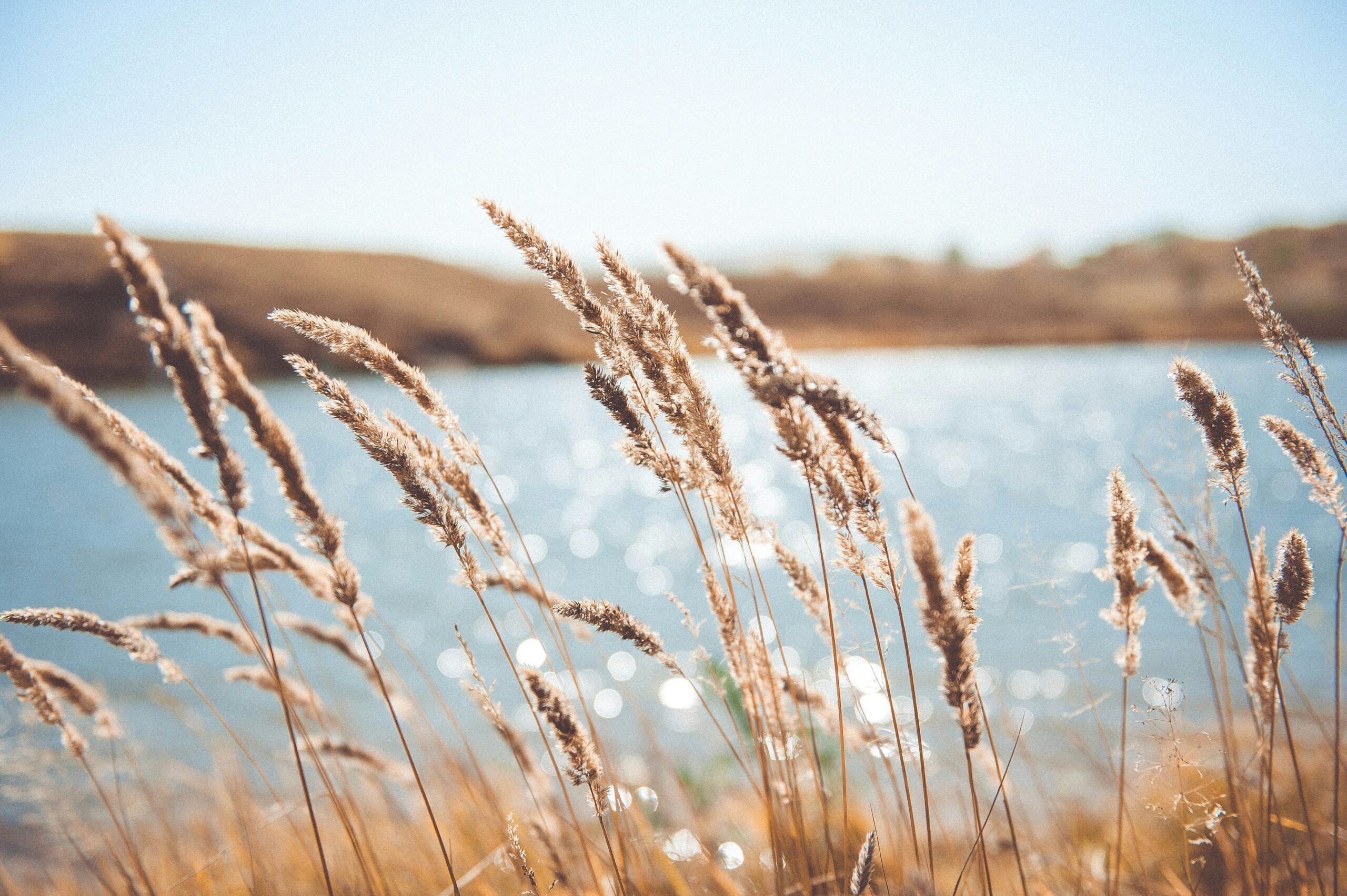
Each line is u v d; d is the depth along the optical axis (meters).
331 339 1.85
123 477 1.47
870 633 1.97
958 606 1.56
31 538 26.41
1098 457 39.62
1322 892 1.94
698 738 8.12
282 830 4.25
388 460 1.82
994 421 56.56
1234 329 115.25
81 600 18.11
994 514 26.81
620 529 28.19
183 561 1.58
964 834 3.41
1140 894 2.69
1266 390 52.22
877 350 123.81
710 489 1.95
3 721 3.78
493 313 110.50
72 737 2.56
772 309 134.50
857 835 3.13
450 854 3.50
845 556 1.76
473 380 91.06
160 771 6.02
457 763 2.95
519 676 1.93
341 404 1.80
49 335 64.38
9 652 2.38
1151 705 2.19
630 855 2.61
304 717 3.13
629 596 18.45
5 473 40.47
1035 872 2.85
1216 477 1.94
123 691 10.80
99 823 4.40
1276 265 97.38
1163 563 2.20
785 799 2.21
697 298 1.80
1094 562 18.84
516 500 35.06
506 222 1.83
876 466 1.73
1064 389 77.62
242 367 1.80
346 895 3.06
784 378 1.63
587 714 2.26
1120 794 2.15
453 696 10.98
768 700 2.09
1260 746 2.03
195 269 81.56
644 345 1.84
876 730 2.29
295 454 1.82
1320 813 2.90
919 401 69.75
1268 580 1.95
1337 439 1.79
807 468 1.72
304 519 1.86
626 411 1.89
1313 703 5.08
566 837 2.53
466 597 18.72
